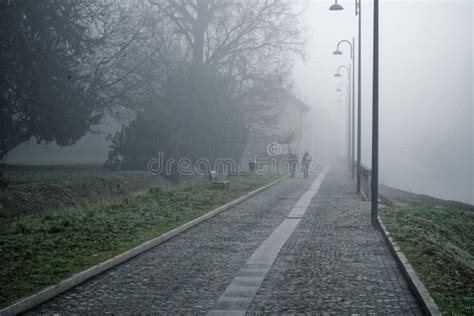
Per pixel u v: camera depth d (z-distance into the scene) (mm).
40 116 28781
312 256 12383
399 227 16000
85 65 35094
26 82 27797
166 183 32312
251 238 14836
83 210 18625
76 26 29938
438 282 9453
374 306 8383
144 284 9672
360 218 19109
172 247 13375
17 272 9734
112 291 9164
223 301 8664
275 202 24641
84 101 31844
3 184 20531
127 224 15773
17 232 13977
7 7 25234
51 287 8734
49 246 12180
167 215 18219
